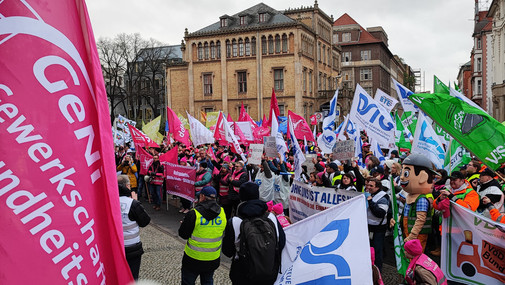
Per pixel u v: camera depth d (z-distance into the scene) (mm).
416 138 10461
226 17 56469
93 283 1903
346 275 4336
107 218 2000
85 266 1871
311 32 57750
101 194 1992
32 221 1710
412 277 5031
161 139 22719
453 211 6336
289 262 5039
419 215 6848
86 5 1956
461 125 6699
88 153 1931
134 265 5926
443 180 9445
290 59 53656
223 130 18266
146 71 73625
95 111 1982
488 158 6543
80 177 1882
